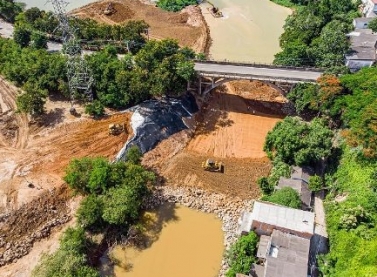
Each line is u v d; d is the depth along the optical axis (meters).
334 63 82.31
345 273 50.25
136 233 58.16
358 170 62.19
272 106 82.50
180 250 56.94
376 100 67.12
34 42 86.25
